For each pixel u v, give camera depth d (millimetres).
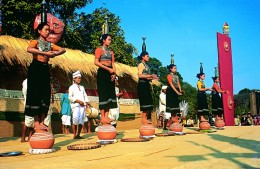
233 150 3652
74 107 7523
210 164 2650
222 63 14617
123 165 2922
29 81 4340
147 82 6719
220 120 9969
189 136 6664
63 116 9875
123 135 8242
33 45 4379
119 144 5176
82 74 12203
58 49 4598
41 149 4203
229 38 15195
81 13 19281
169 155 3500
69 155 3879
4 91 10055
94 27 19406
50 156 3863
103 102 5660
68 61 11391
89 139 7160
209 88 9578
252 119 19984
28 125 6719
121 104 15211
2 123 9828
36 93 4332
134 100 16062
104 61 5750
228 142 4789
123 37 19328
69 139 7195
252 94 25438
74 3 16781
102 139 5461
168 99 7598
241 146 4094
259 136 6027
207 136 6465
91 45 18625
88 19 19453
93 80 13406
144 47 6809
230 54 15070
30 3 14688
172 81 7645
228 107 14430
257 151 3504
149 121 6609
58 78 11602
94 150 4379
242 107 27594
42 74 4395
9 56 9438
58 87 11430
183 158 3170
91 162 3188
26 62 9859
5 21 14047
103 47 5859
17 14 14391
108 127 5531
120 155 3711
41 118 4445
